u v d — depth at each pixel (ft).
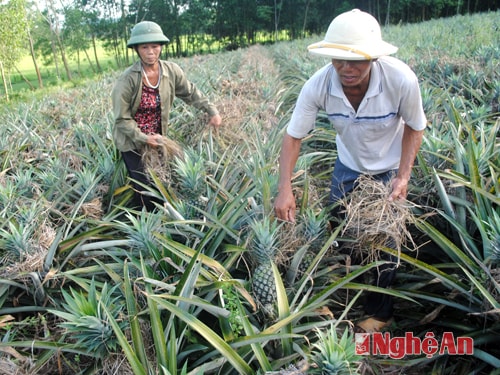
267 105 18.57
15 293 8.93
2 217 9.44
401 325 8.14
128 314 6.16
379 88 6.82
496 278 6.76
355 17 6.31
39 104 24.47
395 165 7.93
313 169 14.33
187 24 102.78
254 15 109.91
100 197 11.58
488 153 9.69
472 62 20.25
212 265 7.36
